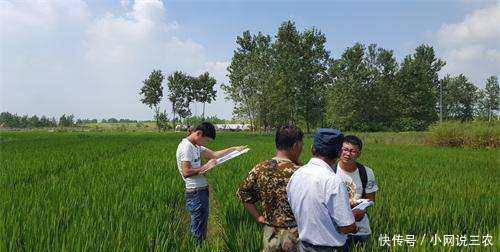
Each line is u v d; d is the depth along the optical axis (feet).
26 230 19.54
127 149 91.71
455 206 24.77
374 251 16.28
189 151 21.49
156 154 71.92
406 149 92.79
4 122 472.03
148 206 26.55
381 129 300.40
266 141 133.69
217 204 31.96
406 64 320.70
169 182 35.70
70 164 54.44
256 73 249.34
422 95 311.88
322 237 12.15
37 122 478.18
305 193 12.26
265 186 14.29
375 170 47.01
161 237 19.72
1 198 27.02
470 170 48.93
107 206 24.25
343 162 16.48
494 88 372.99
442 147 104.99
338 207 11.85
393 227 20.11
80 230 19.01
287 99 243.19
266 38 252.83
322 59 249.75
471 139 103.24
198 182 21.76
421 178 39.19
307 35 243.81
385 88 312.09
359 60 302.66
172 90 358.84
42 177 42.55
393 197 27.48
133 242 17.85
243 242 19.17
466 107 392.27
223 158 20.77
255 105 251.80
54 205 24.89
